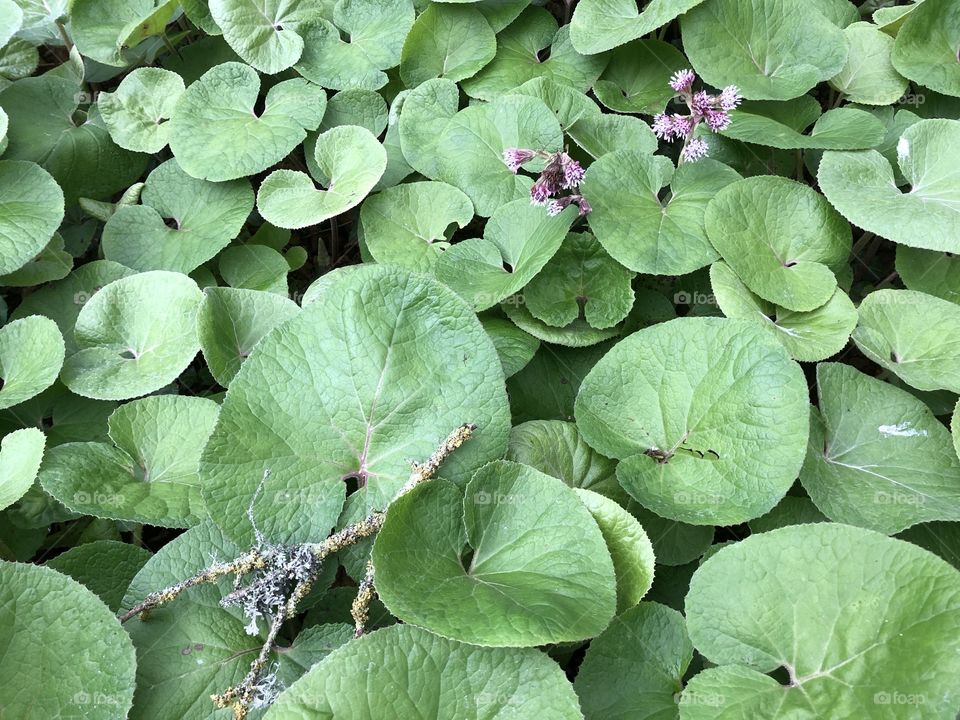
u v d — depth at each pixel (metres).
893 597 0.44
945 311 0.62
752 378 0.53
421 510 0.48
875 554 0.45
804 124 0.77
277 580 0.48
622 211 0.66
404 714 0.42
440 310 0.53
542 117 0.72
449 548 0.48
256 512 0.50
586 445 0.58
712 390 0.55
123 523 0.61
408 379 0.53
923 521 0.52
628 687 0.47
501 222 0.69
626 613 0.48
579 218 0.71
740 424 0.53
